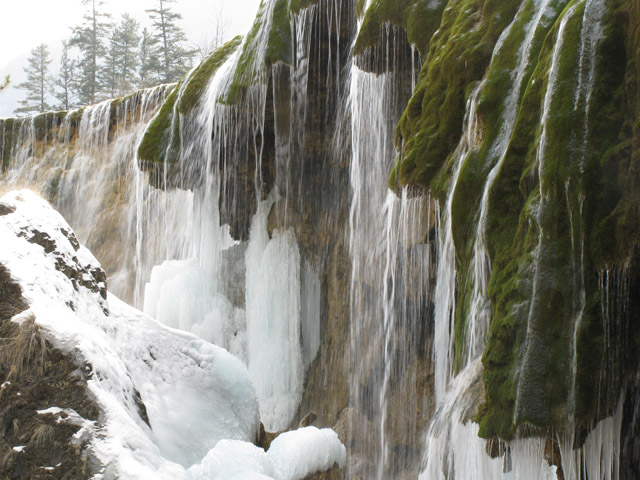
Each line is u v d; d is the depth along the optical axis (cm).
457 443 621
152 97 1642
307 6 1069
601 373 487
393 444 998
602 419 491
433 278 878
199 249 1303
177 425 599
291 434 641
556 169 514
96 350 495
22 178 1750
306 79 1116
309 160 1220
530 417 495
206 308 1300
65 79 4347
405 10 887
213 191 1253
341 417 1079
